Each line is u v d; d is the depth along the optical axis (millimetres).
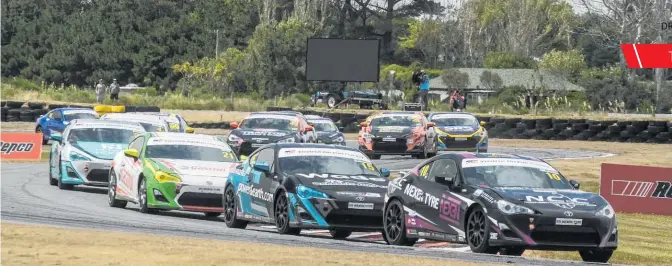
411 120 114188
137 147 67562
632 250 52656
